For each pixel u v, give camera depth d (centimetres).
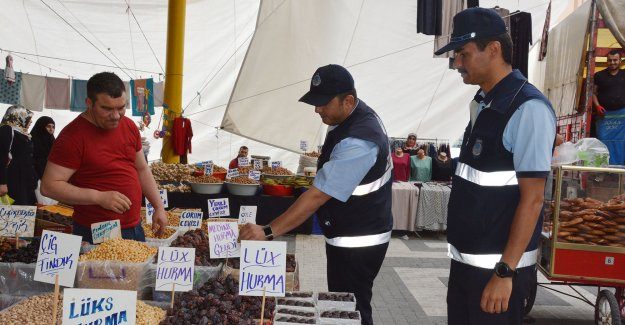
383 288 575
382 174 269
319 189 248
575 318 498
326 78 257
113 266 273
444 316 487
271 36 1170
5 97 1165
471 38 207
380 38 1182
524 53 755
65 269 234
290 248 759
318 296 261
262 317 223
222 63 1482
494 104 208
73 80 1213
